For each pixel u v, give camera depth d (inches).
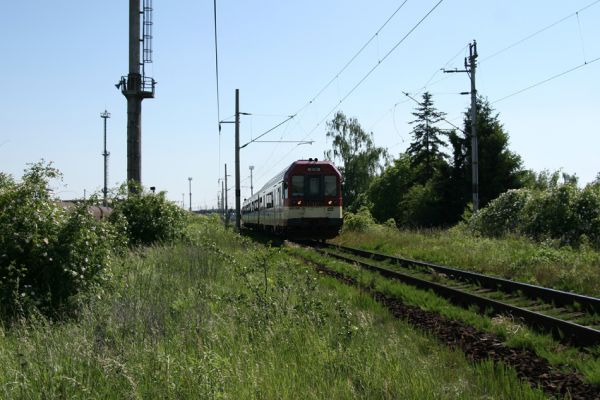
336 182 1078.4
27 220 303.4
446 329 329.7
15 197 308.5
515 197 931.3
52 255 302.0
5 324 267.6
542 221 805.9
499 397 207.6
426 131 2503.7
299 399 188.5
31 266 302.0
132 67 722.2
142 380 192.1
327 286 487.5
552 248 660.1
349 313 311.6
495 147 1745.8
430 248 832.9
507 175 1732.3
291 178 1070.4
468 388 208.5
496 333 317.1
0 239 293.6
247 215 1925.4
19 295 285.6
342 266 653.9
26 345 223.1
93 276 322.0
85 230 321.7
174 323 280.7
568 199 790.5
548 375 239.0
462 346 289.0
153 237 681.6
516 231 841.5
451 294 448.5
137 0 724.7
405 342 283.7
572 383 228.2
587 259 550.0
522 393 210.8
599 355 267.9
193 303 324.2
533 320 340.8
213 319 279.9
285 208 1080.2
